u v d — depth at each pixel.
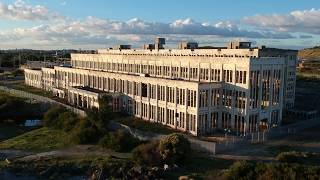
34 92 147.25
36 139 80.00
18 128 93.81
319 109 107.06
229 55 95.31
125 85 103.75
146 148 63.00
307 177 49.88
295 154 63.25
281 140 76.75
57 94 135.50
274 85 86.56
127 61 121.19
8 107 107.06
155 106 92.56
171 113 87.44
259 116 83.25
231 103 83.44
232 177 52.28
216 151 67.12
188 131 82.31
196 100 79.94
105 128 82.88
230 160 62.84
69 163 62.09
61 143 76.38
